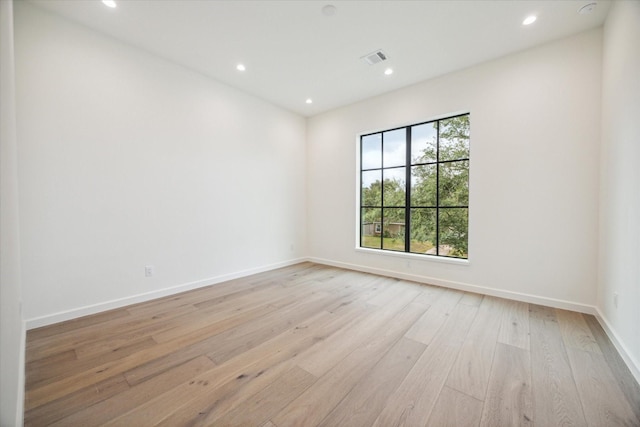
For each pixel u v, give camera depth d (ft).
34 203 7.51
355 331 7.49
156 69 10.02
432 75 11.42
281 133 15.23
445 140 12.23
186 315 8.55
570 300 8.88
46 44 7.66
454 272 11.30
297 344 6.78
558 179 9.00
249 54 9.95
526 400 4.80
